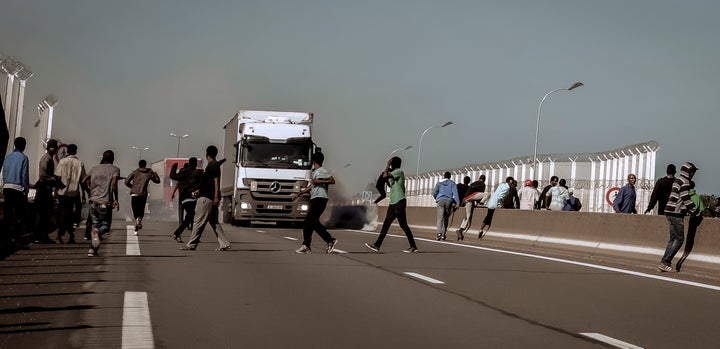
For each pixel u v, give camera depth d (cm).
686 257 1906
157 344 838
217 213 2045
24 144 1938
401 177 2184
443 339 905
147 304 1102
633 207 2783
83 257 1758
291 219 3694
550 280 1566
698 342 944
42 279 1352
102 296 1167
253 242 2433
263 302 1150
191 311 1055
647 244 2059
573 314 1128
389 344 867
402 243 2605
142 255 1838
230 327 945
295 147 3706
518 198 3312
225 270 1559
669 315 1157
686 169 1845
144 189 2592
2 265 1562
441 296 1264
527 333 961
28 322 950
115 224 3578
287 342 863
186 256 1845
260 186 3666
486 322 1031
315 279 1447
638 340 943
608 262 2061
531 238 2594
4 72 2742
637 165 3269
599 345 902
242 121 3759
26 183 1934
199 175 2339
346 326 971
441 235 2823
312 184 2052
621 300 1306
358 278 1480
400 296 1251
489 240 2858
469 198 3033
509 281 1516
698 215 1869
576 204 3284
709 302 1328
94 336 873
